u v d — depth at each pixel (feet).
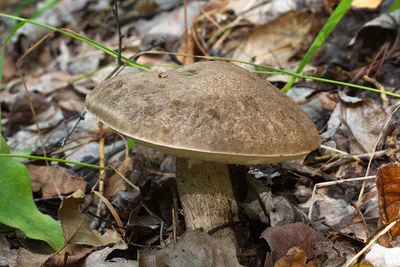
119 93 1.69
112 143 2.19
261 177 1.91
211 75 1.69
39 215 1.84
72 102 2.58
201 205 1.75
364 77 2.10
